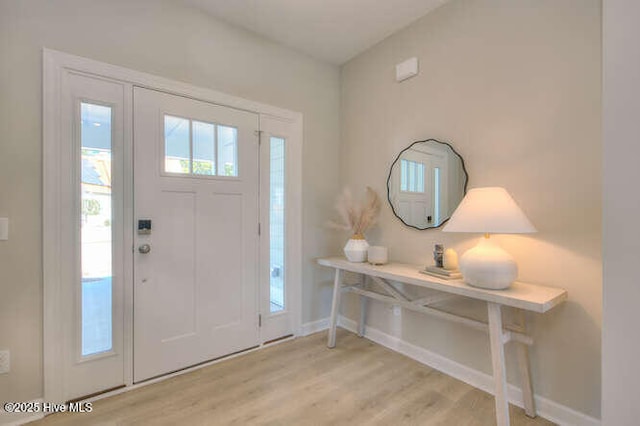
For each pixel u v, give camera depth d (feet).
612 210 3.96
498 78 5.98
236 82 7.61
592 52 4.86
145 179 6.35
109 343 6.04
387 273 6.48
